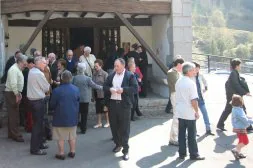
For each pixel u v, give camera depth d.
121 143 7.70
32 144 7.66
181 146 7.32
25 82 8.97
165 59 12.75
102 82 9.83
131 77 7.61
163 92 12.63
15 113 8.61
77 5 10.98
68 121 7.21
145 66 12.32
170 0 11.98
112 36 14.26
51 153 7.76
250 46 84.62
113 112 7.58
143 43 11.47
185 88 7.16
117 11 11.36
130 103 7.52
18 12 10.82
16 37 13.41
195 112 7.21
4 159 7.38
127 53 12.26
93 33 14.20
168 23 12.26
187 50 12.08
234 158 7.41
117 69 7.57
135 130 9.53
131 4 11.49
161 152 7.78
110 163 7.12
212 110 11.78
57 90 7.24
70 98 7.23
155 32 13.76
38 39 13.80
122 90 7.43
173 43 11.98
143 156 7.53
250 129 9.35
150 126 9.92
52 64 10.11
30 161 7.25
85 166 6.96
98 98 9.76
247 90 9.16
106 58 13.41
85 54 10.67
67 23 13.92
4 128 9.93
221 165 7.00
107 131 9.49
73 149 7.46
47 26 13.80
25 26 13.50
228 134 9.11
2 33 11.23
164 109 11.70
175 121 8.18
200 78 9.31
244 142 7.33
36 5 10.75
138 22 14.18
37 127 7.66
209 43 91.75
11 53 13.35
